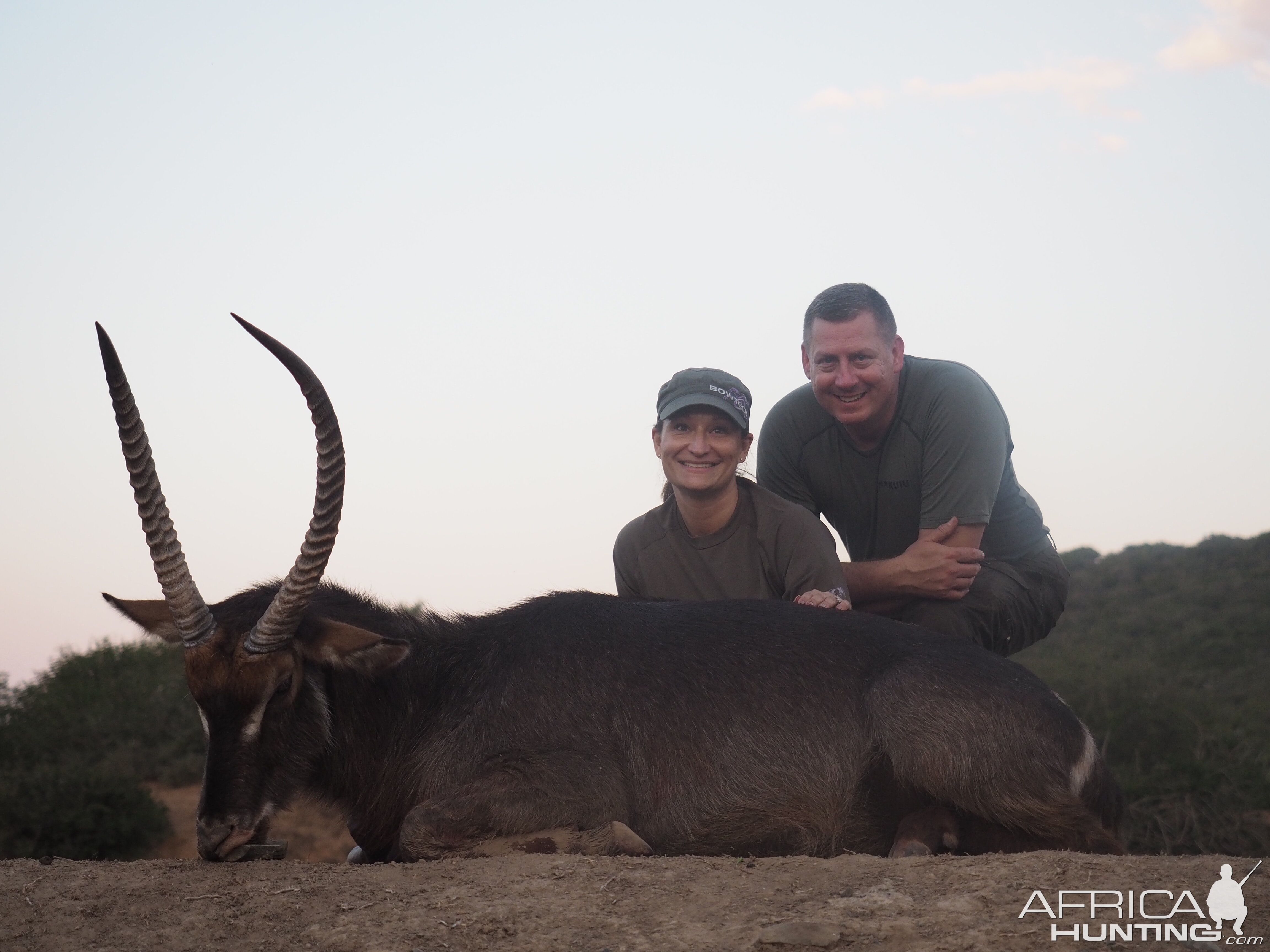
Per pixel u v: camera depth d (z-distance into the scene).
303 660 4.45
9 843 14.42
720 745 4.45
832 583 5.55
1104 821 4.57
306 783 4.62
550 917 3.41
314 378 4.12
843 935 3.14
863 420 6.07
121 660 21.22
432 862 4.03
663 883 3.63
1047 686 4.57
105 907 3.75
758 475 6.68
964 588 5.82
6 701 19.36
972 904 3.29
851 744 4.43
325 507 4.20
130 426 4.14
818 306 6.08
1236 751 13.62
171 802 16.97
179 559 4.25
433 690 4.73
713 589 5.70
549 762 4.36
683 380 5.59
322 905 3.64
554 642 4.68
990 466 5.92
